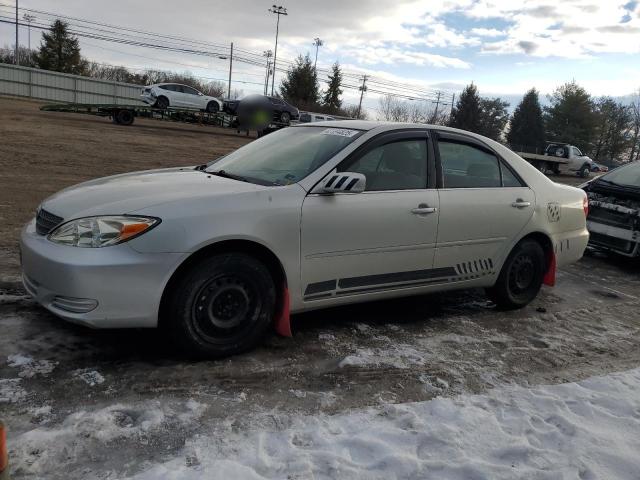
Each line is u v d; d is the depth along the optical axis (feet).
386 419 10.34
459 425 10.25
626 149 266.77
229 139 87.45
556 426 10.60
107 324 10.61
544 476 8.95
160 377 11.05
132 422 9.50
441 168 14.94
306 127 15.65
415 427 10.07
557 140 235.20
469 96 253.85
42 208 12.13
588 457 9.59
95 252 10.48
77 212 11.14
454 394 11.57
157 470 8.21
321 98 240.53
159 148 61.62
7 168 38.42
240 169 14.33
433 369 12.65
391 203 13.57
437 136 15.15
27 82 144.77
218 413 10.02
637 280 23.63
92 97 153.79
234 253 11.56
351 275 13.29
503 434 10.07
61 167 41.78
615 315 18.24
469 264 15.53
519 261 16.90
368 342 13.78
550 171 112.47
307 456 8.89
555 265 17.79
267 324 12.43
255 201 11.78
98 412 9.61
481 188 15.69
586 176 115.75
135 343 12.39
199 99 106.01
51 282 10.70
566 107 233.76
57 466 8.19
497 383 12.27
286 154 14.20
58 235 10.96
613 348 15.14
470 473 8.85
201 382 11.03
